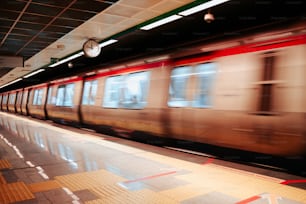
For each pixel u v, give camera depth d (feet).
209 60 19.54
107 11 21.50
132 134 27.58
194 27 28.17
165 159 18.97
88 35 28.89
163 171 15.97
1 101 115.34
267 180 14.19
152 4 20.07
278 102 15.20
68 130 37.01
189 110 20.62
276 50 15.65
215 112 18.61
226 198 11.84
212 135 19.03
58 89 48.37
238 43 17.74
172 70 22.81
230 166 16.97
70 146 24.14
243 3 21.02
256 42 16.72
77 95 39.63
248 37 17.24
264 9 22.63
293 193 12.37
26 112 71.05
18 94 83.51
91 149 22.71
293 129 14.48
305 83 14.20
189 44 21.50
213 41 19.51
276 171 15.71
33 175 15.19
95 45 29.60
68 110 42.19
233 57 17.94
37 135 31.73
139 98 26.30
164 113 22.93
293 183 13.67
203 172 15.72
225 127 18.03
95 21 24.07
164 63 23.72
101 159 18.97
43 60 45.42
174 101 22.21
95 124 34.78
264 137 15.83
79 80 39.86
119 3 19.90
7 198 11.85
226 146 18.25
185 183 13.83
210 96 19.13
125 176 14.99
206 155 19.71
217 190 12.80
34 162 18.10
